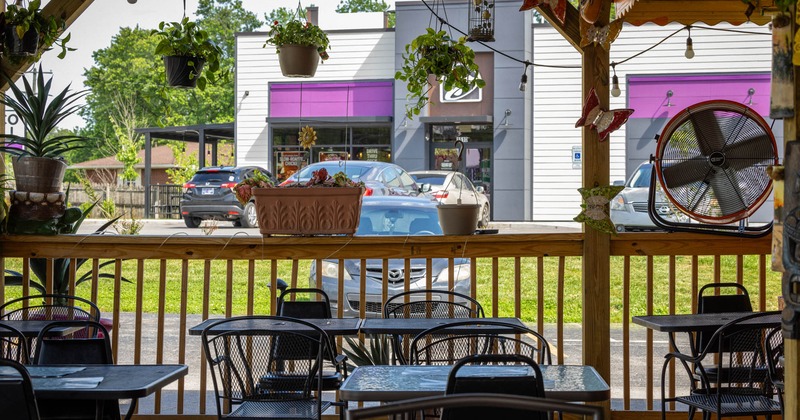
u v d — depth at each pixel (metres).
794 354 2.69
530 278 12.41
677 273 12.46
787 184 2.70
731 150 5.09
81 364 3.74
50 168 5.40
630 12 5.11
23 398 2.94
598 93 5.16
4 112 5.53
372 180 12.23
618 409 5.55
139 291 5.27
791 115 2.70
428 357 4.44
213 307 10.84
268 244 5.29
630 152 20.25
